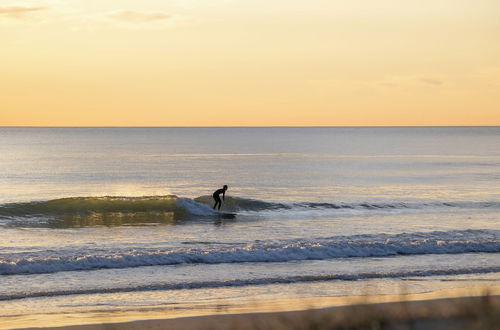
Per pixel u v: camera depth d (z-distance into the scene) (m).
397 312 13.96
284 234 34.38
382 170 96.81
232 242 31.05
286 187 69.94
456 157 135.25
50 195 62.00
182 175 86.62
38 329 15.55
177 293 20.25
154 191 66.00
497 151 164.75
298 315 16.50
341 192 64.44
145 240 31.95
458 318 13.48
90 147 189.75
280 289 20.91
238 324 15.73
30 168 99.81
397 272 23.42
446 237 31.42
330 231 35.78
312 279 22.34
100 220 40.00
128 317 17.09
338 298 19.53
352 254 27.58
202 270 24.17
